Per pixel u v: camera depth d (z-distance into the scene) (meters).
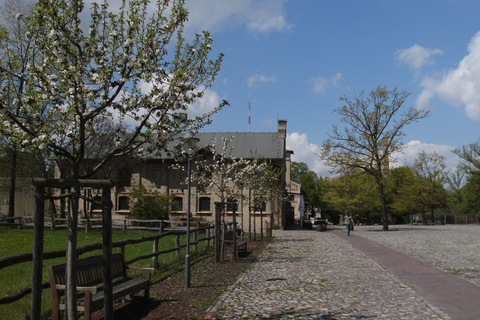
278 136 40.72
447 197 64.12
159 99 5.55
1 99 4.71
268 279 10.48
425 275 10.87
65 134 5.31
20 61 5.27
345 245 20.48
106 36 5.56
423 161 53.00
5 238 20.34
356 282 10.04
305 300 8.05
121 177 36.81
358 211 62.28
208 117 6.85
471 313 6.93
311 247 19.47
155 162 36.59
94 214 34.78
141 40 5.66
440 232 31.97
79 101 4.87
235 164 20.23
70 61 5.25
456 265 12.57
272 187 26.03
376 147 35.34
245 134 41.41
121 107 5.41
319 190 81.06
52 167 25.61
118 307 7.41
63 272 6.04
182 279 10.30
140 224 28.89
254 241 23.03
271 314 6.96
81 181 4.87
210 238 17.44
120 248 9.15
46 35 4.96
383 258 14.80
